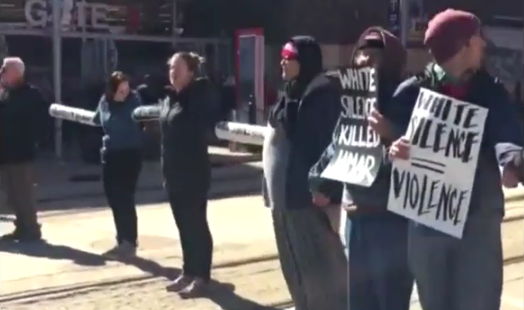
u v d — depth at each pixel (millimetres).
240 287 6875
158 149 16516
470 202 3475
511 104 3486
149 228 9562
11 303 6523
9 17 17672
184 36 21250
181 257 7980
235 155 17891
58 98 17438
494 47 22422
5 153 8711
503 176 3307
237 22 21875
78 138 17656
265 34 21844
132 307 6367
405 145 3537
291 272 5254
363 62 3990
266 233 9156
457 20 3428
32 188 8906
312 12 21594
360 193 4102
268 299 6531
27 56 18547
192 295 6586
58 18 17531
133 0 19875
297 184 4973
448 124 3455
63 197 12492
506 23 22531
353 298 4230
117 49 19734
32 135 8773
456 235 3453
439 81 3527
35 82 18625
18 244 8758
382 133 3760
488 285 3518
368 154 4027
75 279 7207
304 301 5191
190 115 6207
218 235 9055
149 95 9578
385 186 4004
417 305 5805
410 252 3719
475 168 3416
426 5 20062
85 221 10258
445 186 3477
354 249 4195
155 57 20484
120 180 7949
